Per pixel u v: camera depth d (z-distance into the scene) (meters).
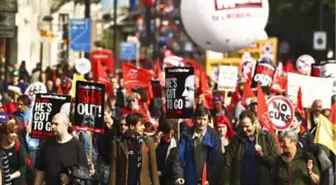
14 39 72.25
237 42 35.41
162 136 27.59
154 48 125.75
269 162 24.33
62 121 23.84
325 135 24.44
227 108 37.00
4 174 23.19
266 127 26.73
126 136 24.67
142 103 34.91
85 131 26.92
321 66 32.59
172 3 160.88
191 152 25.48
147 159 24.66
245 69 43.22
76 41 61.53
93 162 28.28
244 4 34.88
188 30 35.91
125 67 39.38
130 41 88.38
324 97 30.73
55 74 49.62
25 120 30.47
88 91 26.14
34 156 28.73
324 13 114.75
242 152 24.75
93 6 103.19
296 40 116.12
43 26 81.19
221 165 25.48
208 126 25.73
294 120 27.03
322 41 87.75
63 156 23.78
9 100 34.72
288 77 30.84
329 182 24.83
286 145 23.80
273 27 116.19
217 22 34.91
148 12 141.00
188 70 27.47
